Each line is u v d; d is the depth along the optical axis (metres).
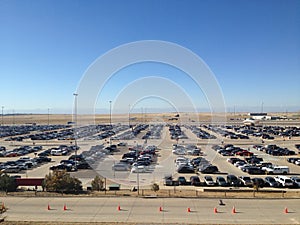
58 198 23.06
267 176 31.92
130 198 23.03
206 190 26.25
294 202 21.89
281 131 82.88
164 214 19.42
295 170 36.56
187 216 19.02
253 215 19.19
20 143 64.75
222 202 21.88
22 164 38.12
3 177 26.50
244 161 40.25
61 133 83.62
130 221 18.16
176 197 23.17
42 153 49.28
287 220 18.31
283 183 28.50
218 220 18.28
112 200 22.52
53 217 19.00
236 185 28.61
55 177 25.84
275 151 48.03
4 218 18.20
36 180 27.19
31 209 20.59
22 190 26.30
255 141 63.53
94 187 26.47
